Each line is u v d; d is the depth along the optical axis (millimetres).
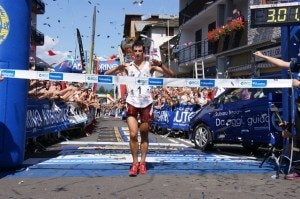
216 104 9859
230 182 5695
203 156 8555
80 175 6078
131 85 6211
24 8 6246
